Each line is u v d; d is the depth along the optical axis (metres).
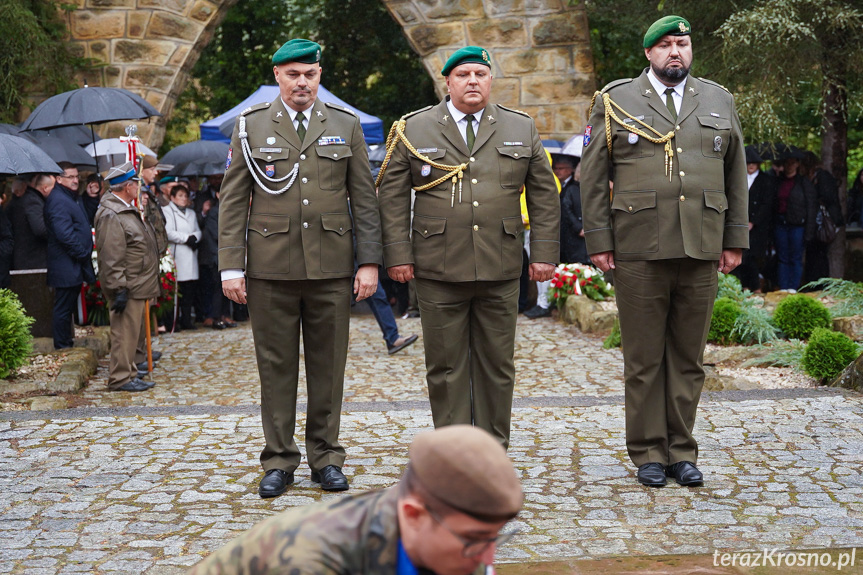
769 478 4.62
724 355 7.96
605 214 4.61
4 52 12.32
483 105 4.53
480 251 4.45
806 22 10.51
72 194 9.05
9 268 9.24
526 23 12.97
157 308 10.15
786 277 11.70
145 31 13.07
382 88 18.77
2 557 3.71
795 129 13.30
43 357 8.32
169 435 5.54
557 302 11.13
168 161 11.51
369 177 4.60
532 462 4.96
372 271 4.56
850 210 13.27
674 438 4.66
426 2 13.02
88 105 9.13
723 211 4.52
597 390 7.38
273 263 4.42
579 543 3.83
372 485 4.61
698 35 11.66
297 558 1.56
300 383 7.67
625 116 4.53
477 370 4.64
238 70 19.22
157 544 3.85
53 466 4.93
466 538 1.52
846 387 6.57
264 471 4.65
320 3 18.84
